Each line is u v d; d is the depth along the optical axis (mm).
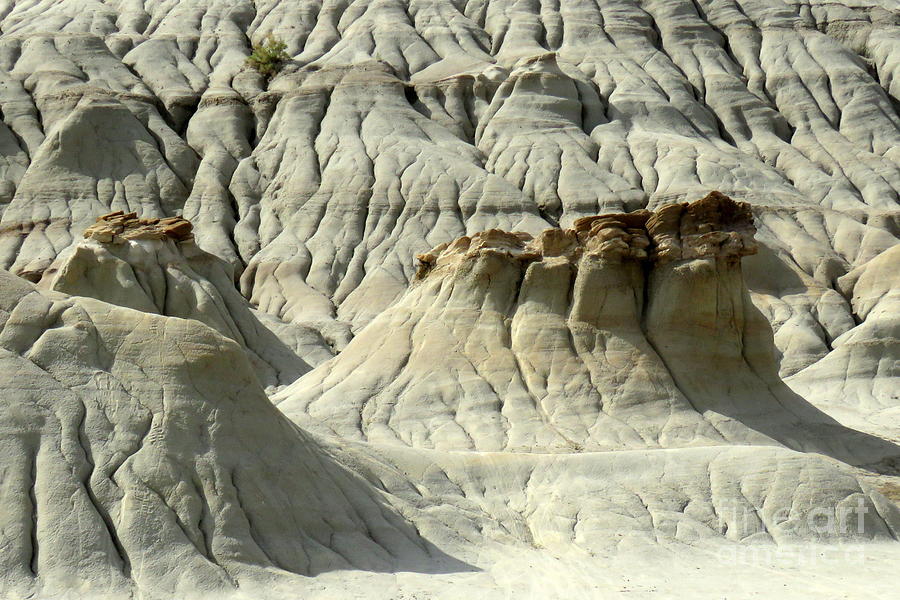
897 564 73312
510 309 119125
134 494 59125
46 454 59219
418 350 117062
